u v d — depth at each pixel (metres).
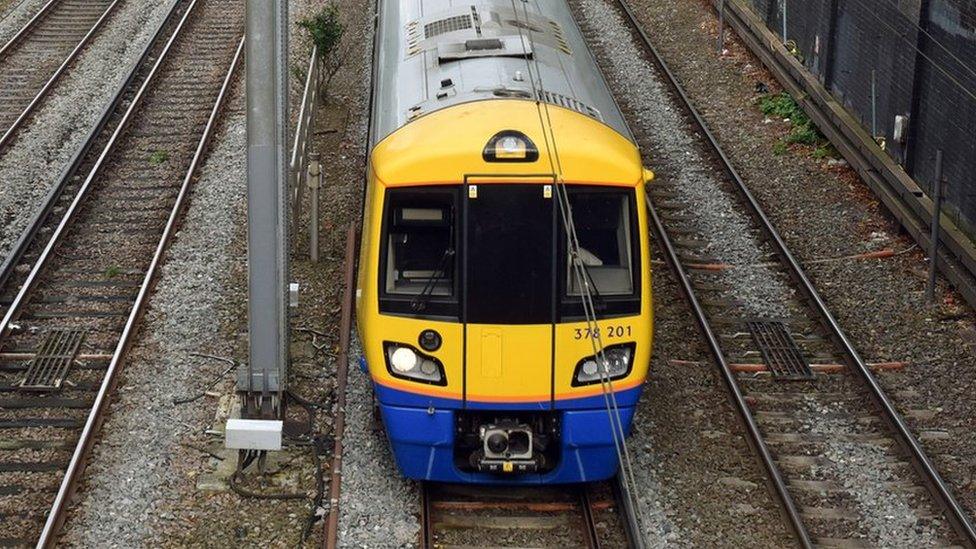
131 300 15.71
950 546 11.27
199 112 22.45
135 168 19.94
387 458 12.37
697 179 19.94
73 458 11.90
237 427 11.96
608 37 26.78
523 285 10.98
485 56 13.05
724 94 23.62
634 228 11.20
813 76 22.61
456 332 11.02
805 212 18.80
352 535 11.14
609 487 12.13
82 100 22.94
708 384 14.12
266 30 12.13
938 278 16.66
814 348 15.09
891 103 19.03
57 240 17.03
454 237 11.02
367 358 11.44
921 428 13.28
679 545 11.20
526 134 11.00
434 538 11.30
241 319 15.28
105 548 10.89
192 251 16.97
